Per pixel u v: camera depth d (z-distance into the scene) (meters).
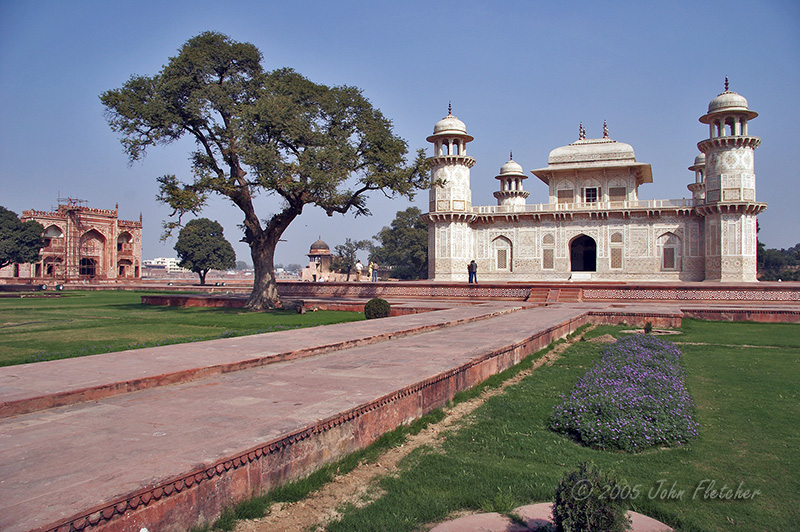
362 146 17.80
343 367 5.86
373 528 2.94
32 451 3.11
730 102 25.62
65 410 4.15
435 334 9.04
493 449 4.31
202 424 3.64
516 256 31.06
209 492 2.85
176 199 15.12
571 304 17.88
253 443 3.16
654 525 3.04
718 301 18.08
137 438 3.35
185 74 16.53
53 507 2.31
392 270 58.53
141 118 16.03
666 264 28.58
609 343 10.24
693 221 28.05
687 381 6.91
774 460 4.11
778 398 5.99
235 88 16.67
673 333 11.73
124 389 4.75
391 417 4.54
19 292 28.58
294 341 7.54
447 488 3.52
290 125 15.66
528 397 6.05
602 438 4.43
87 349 8.13
